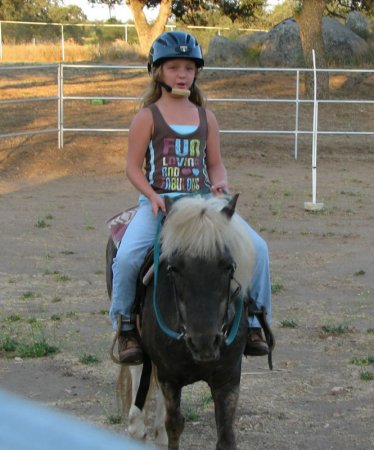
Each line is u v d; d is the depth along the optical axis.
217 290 3.21
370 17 34.84
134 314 3.89
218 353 3.23
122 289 3.84
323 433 4.85
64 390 5.56
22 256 9.89
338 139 20.14
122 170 16.42
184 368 3.51
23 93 21.84
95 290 8.47
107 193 14.40
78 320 7.36
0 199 13.63
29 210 12.73
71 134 18.33
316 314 7.64
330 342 6.80
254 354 3.92
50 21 52.19
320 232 11.46
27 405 0.83
